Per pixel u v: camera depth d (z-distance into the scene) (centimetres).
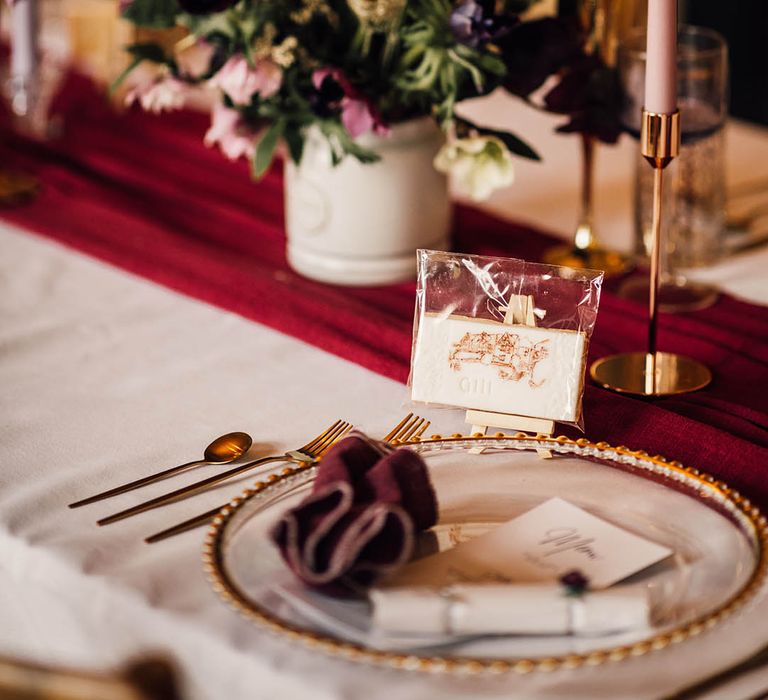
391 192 179
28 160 223
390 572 126
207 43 171
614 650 118
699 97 176
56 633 135
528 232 199
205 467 147
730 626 126
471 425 153
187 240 196
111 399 160
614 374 161
